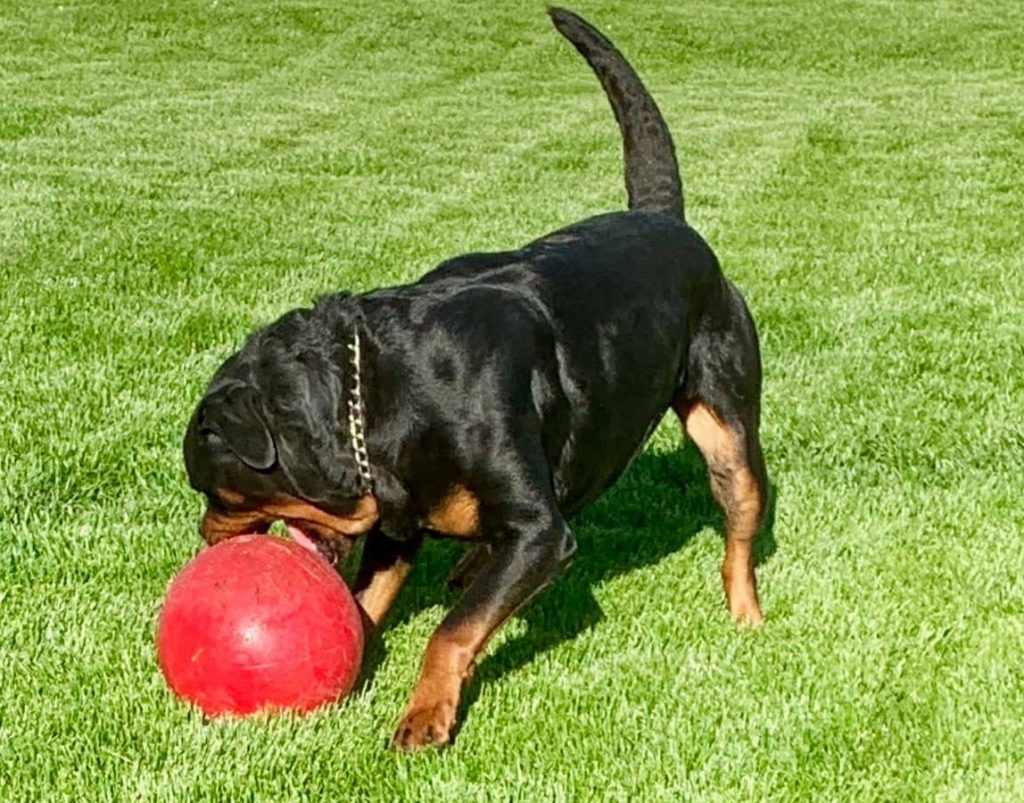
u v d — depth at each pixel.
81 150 12.81
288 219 10.27
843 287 8.69
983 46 22.05
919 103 17.36
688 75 19.83
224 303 7.80
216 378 3.83
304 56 20.28
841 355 7.28
